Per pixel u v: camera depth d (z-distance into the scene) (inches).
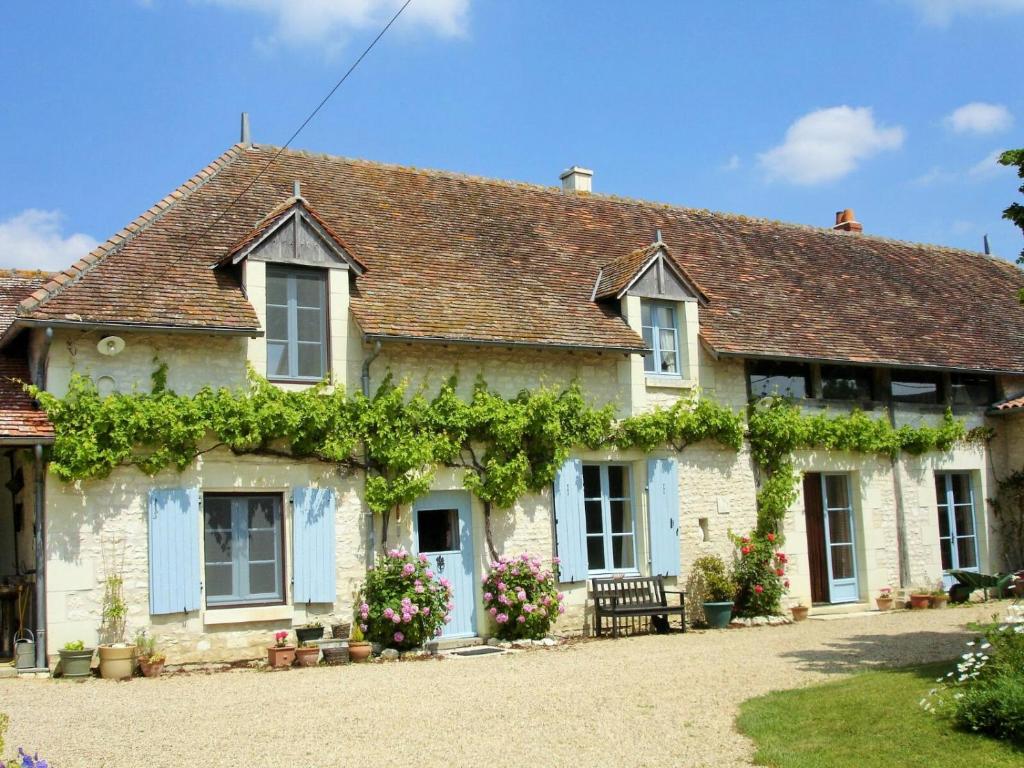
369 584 492.7
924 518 697.0
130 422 443.8
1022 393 757.3
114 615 436.8
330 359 501.0
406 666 451.8
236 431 466.9
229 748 299.9
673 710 344.8
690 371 605.0
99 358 452.4
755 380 636.7
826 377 669.9
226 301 477.4
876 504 677.3
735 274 705.6
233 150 613.0
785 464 631.8
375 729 322.3
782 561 608.1
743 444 625.3
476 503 538.3
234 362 480.4
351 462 501.7
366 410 500.4
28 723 332.5
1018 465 739.4
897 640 490.6
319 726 326.3
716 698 362.0
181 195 545.3
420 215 625.0
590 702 359.3
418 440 510.6
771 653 463.2
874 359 661.3
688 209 791.1
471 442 536.1
